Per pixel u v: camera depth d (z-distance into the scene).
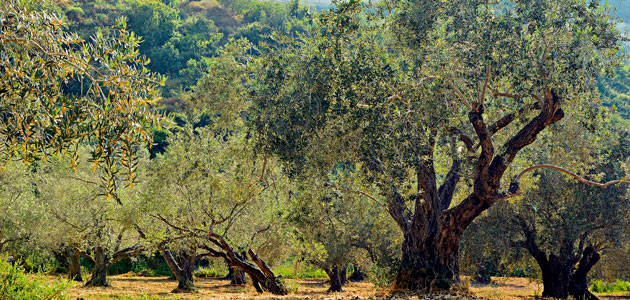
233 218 17.77
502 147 13.36
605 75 12.15
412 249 14.59
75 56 5.98
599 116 12.71
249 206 18.61
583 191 20.16
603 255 24.22
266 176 17.05
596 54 11.54
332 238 23.22
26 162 6.04
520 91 13.07
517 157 16.84
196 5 142.50
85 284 26.14
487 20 11.77
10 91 5.71
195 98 14.20
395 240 25.80
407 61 12.41
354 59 10.88
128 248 25.20
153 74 6.50
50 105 5.89
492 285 31.77
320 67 10.53
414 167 11.29
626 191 20.20
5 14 5.59
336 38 11.09
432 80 12.27
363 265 29.80
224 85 13.63
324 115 10.27
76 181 25.03
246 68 13.43
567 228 20.14
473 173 13.11
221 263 28.92
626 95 60.81
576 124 15.45
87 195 23.97
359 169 12.23
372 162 11.70
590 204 20.28
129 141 6.16
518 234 21.86
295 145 10.38
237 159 15.50
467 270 23.11
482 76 12.08
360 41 11.70
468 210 13.71
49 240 25.27
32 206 24.41
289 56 11.28
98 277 26.05
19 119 5.84
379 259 19.50
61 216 24.55
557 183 20.56
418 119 11.35
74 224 24.41
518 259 23.06
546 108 12.63
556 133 14.76
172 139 18.22
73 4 107.88
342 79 10.51
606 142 20.02
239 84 13.69
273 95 10.68
